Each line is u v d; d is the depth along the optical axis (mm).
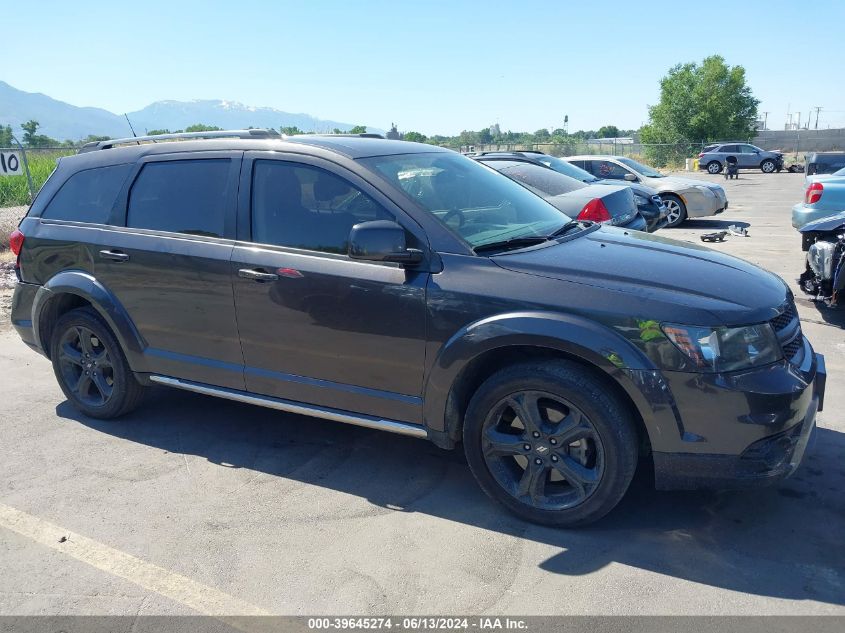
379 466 3977
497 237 3557
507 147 29547
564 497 3217
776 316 3074
